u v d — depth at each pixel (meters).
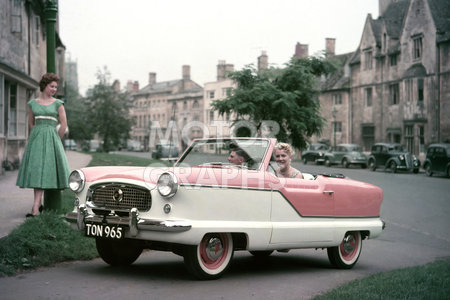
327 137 52.84
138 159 31.61
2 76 17.08
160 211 4.98
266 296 4.79
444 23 38.19
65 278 5.21
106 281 5.13
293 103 11.82
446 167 27.28
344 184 6.59
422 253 8.16
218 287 5.04
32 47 23.44
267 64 12.81
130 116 58.12
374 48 46.28
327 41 57.44
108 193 5.32
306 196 6.05
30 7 22.58
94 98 56.09
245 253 7.57
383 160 33.69
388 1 48.03
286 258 7.25
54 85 7.33
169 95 96.12
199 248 5.16
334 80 52.59
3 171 16.28
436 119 38.03
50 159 7.21
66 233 6.64
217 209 5.18
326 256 7.53
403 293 4.65
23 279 5.12
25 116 21.28
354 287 4.95
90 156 34.19
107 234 5.14
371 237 6.95
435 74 38.19
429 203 15.49
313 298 4.55
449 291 4.74
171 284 5.08
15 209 8.29
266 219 5.63
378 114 45.97
